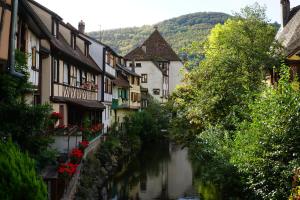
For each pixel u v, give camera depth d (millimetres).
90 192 17375
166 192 21297
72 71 23672
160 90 62406
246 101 16469
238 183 14781
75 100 23594
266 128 12539
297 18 24359
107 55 33719
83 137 20312
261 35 20969
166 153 36875
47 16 21656
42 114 11711
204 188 21156
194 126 24750
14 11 11906
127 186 22859
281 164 11914
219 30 24125
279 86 13523
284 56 20219
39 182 6480
